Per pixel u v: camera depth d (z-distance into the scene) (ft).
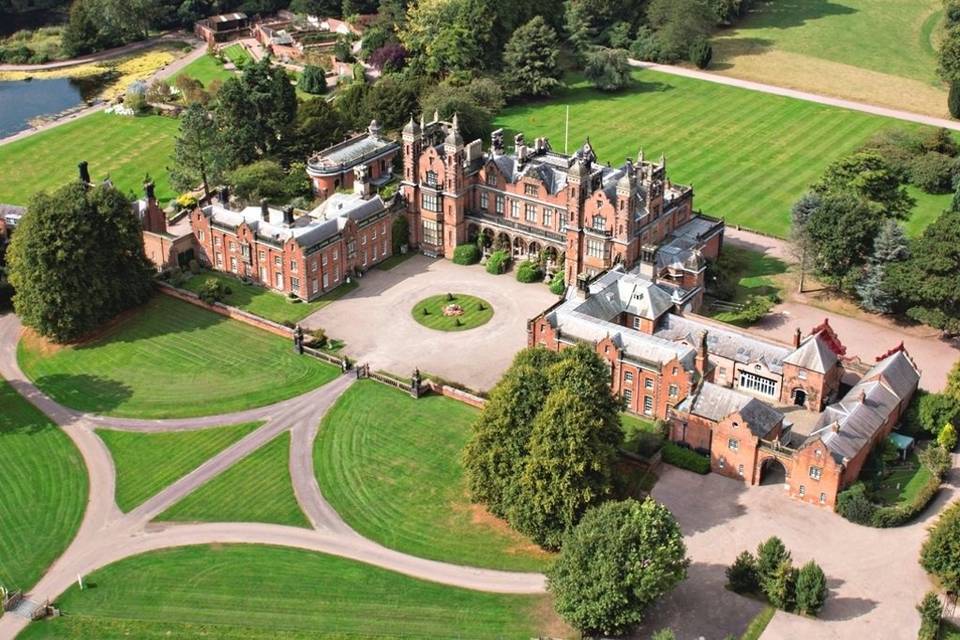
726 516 480.23
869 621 422.41
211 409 573.33
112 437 553.64
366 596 444.96
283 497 505.66
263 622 433.07
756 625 421.18
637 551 412.16
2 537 485.56
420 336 634.84
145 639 426.10
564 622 427.33
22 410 578.66
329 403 574.15
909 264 616.39
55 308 620.49
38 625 435.12
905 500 483.92
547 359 499.92
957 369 530.68
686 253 637.71
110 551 474.90
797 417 540.93
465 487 508.12
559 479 447.83
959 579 426.92
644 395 549.54
